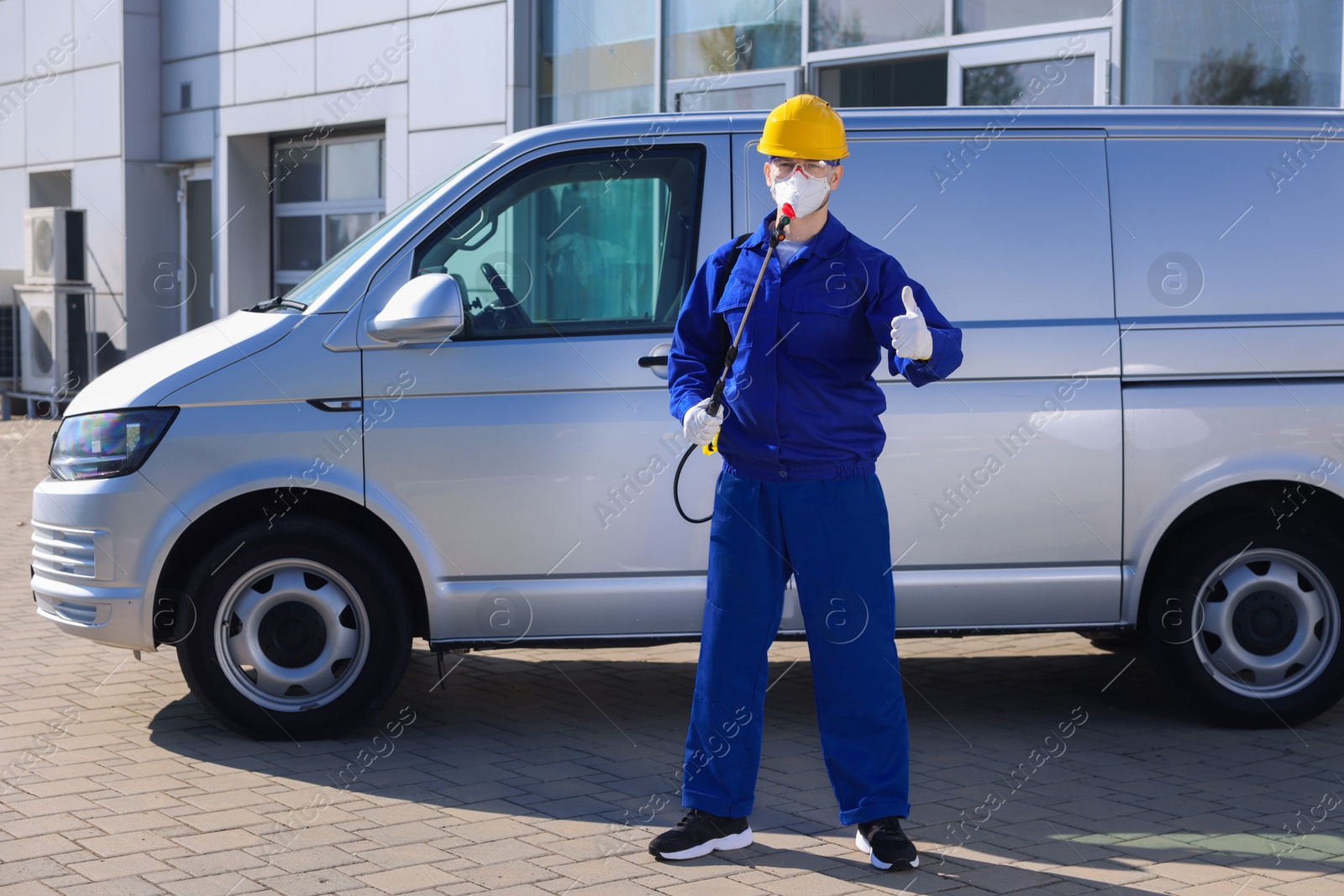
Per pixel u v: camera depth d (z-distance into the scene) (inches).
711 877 146.3
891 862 147.0
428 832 159.8
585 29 465.4
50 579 199.8
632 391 194.4
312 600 196.4
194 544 199.8
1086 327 197.8
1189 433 199.5
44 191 708.0
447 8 494.0
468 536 194.4
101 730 202.2
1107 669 243.6
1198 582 203.3
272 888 142.1
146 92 644.7
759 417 149.6
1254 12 335.9
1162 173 202.8
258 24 583.8
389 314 187.3
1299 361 201.0
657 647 261.1
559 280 198.8
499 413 193.5
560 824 163.0
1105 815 166.6
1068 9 362.9
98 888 141.9
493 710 215.8
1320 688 204.7
